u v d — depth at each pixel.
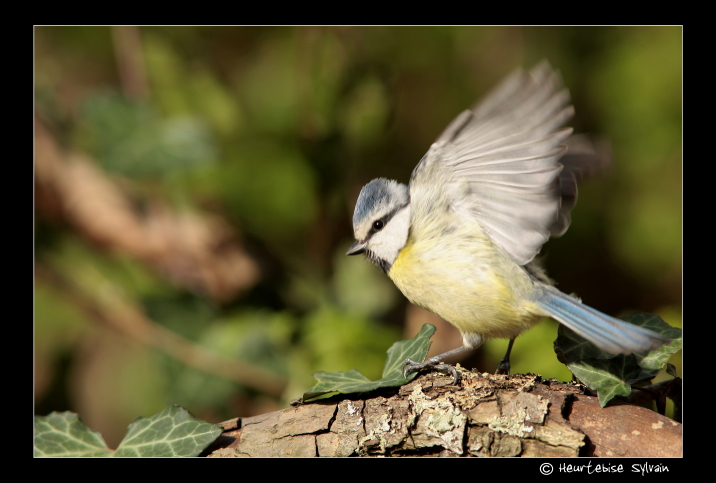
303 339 8.91
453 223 6.09
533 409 4.70
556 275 10.43
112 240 9.07
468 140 5.55
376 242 6.64
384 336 8.71
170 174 8.55
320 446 4.92
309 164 9.59
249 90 9.67
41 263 8.88
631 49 9.98
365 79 9.57
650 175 10.05
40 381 9.81
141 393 9.83
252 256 9.58
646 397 5.40
